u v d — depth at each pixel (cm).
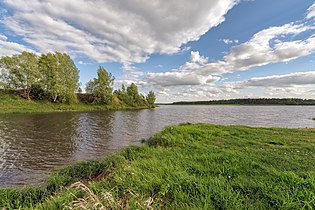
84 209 266
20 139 1280
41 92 4266
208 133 1234
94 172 603
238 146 873
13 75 3769
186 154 706
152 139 1075
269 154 682
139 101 8325
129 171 475
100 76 5581
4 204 379
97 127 1933
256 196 330
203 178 416
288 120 2855
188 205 300
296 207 280
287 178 395
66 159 878
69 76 4619
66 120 2419
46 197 416
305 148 801
